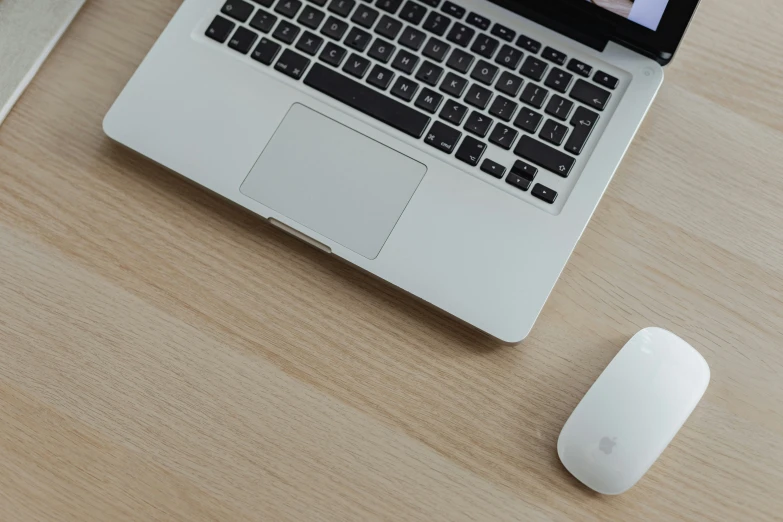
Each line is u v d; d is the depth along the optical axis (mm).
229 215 623
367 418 582
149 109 618
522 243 586
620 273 608
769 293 603
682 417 537
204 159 610
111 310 600
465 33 623
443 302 578
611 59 619
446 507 565
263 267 613
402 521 562
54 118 639
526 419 582
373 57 619
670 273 608
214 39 629
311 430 579
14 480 564
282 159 609
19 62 640
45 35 647
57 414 578
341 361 594
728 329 596
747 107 646
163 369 589
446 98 609
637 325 600
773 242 614
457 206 593
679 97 647
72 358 589
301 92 618
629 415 534
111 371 587
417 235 590
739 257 610
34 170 626
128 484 566
